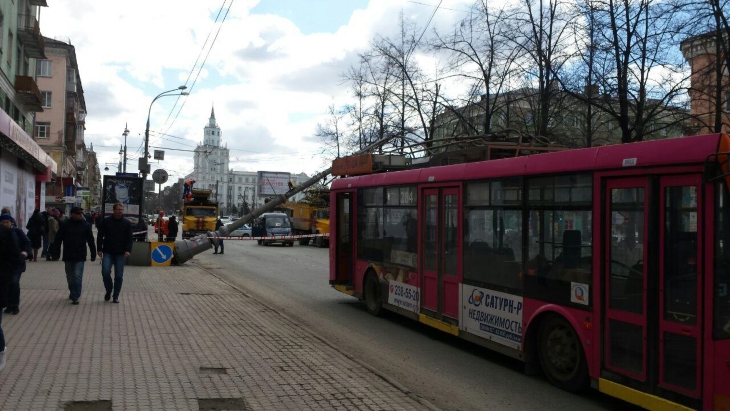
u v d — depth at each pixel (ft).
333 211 43.60
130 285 46.37
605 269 19.92
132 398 17.92
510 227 24.93
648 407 17.94
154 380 20.03
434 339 31.50
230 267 71.72
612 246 19.70
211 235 86.17
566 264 21.70
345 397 19.16
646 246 18.29
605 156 20.18
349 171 42.27
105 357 22.85
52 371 20.52
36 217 64.80
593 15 55.42
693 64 60.49
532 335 23.77
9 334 26.30
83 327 28.63
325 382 20.81
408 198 33.55
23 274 51.08
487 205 26.50
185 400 18.01
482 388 22.49
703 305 16.49
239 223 88.58
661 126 57.36
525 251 23.95
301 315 38.47
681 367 17.04
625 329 18.99
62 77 188.65
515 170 24.67
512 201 24.86
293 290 51.03
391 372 24.62
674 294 17.40
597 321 20.12
